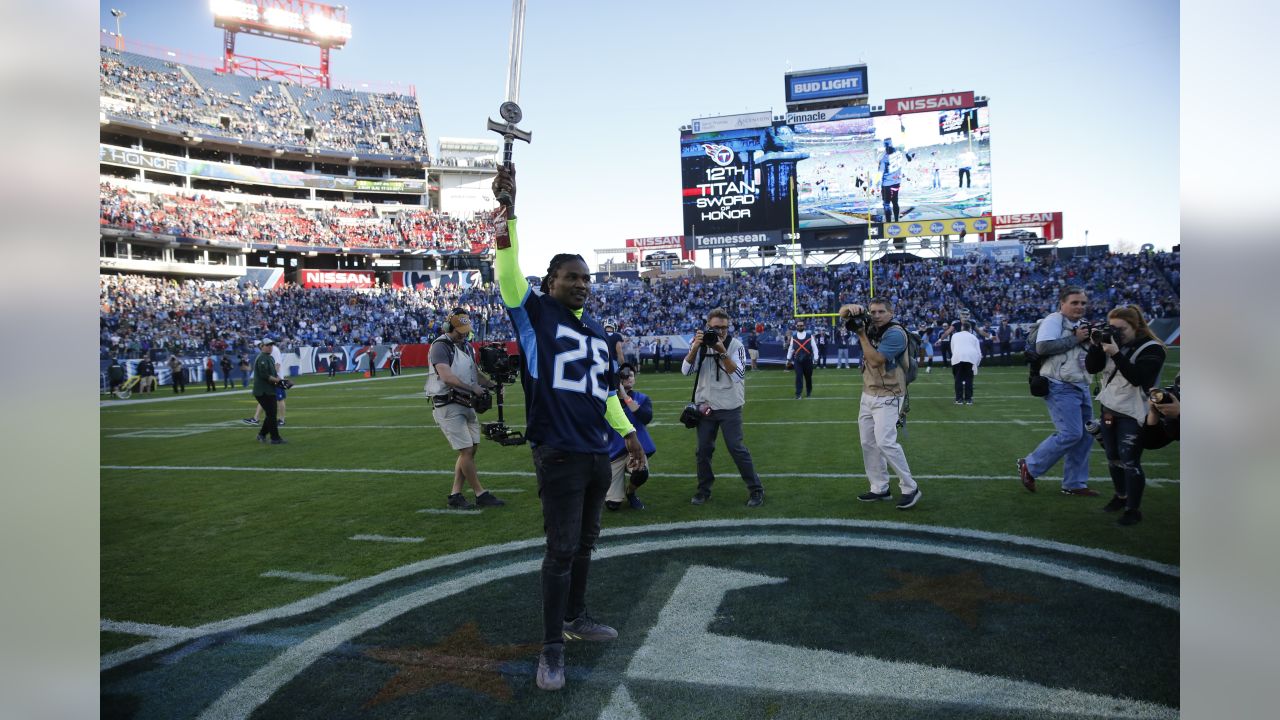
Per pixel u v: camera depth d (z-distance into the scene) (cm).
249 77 5244
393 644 319
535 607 358
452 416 573
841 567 401
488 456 849
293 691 279
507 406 1430
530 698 268
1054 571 385
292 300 3722
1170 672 272
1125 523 469
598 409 298
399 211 5397
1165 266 3194
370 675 290
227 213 4578
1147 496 546
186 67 4972
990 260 3600
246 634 334
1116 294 3030
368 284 4688
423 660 302
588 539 315
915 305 3180
